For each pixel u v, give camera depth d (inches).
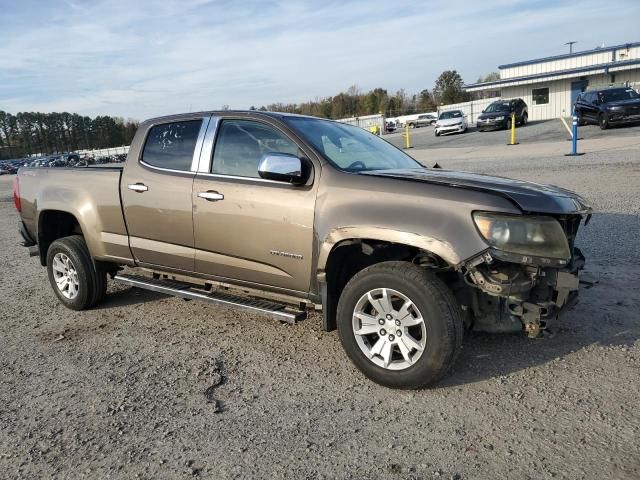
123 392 144.4
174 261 182.1
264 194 157.0
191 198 172.1
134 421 129.4
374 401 134.4
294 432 122.2
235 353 167.3
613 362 147.0
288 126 161.0
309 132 163.9
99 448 118.8
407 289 132.8
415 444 115.6
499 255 126.3
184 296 180.7
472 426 121.1
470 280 135.1
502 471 105.2
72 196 205.5
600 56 1402.6
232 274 168.9
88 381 152.1
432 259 143.1
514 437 116.0
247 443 118.6
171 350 171.8
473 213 129.6
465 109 1860.2
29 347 180.5
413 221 133.2
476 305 142.5
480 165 629.0
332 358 160.9
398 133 1925.4
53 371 160.1
